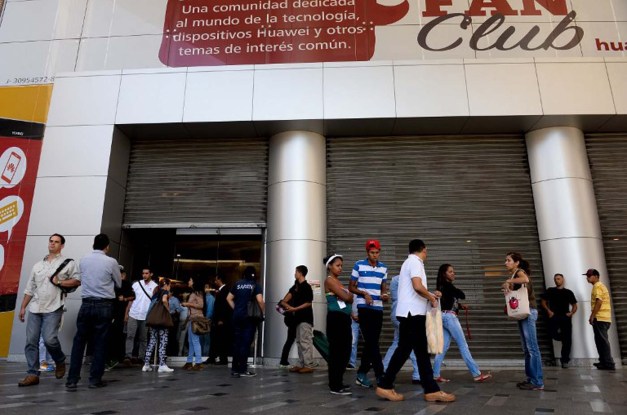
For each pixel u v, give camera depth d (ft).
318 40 31.30
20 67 31.60
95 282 17.02
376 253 16.96
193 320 23.80
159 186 31.07
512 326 27.20
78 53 31.91
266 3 32.37
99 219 27.76
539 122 29.55
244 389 16.58
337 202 30.32
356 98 29.32
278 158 30.14
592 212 28.27
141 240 31.30
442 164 30.83
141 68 31.09
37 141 29.58
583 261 27.12
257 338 27.63
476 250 28.91
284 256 28.02
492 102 28.96
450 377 21.15
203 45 31.65
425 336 14.32
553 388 16.83
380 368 16.29
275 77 29.96
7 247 27.73
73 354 16.46
